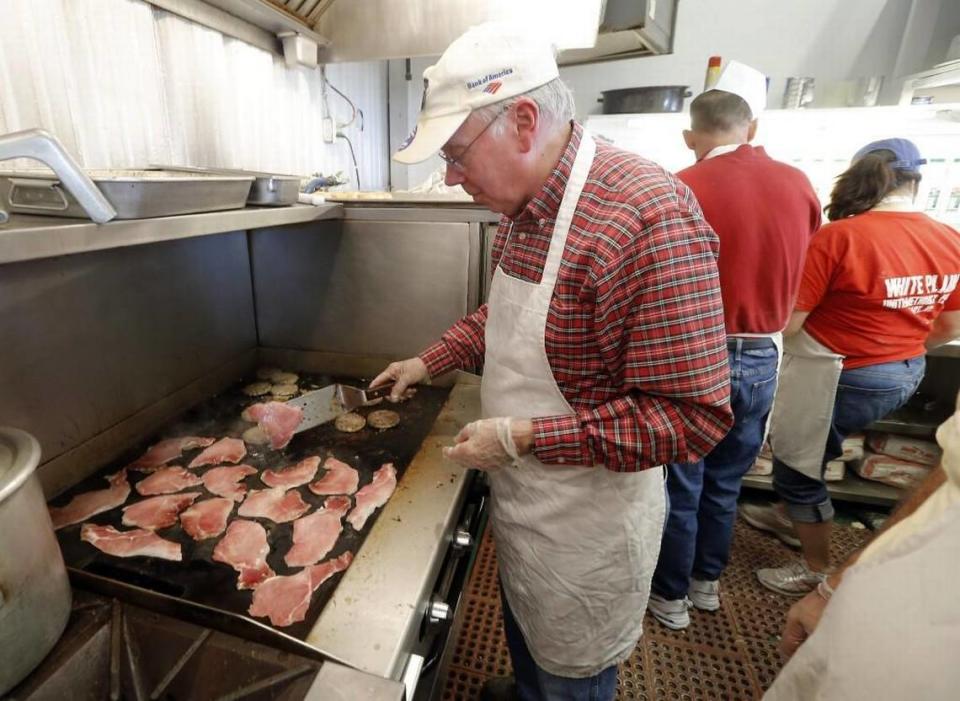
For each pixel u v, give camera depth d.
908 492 0.68
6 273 0.91
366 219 1.51
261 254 1.63
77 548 0.91
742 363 1.46
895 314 1.59
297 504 1.03
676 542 1.60
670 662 1.61
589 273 0.76
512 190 0.82
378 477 1.10
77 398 1.08
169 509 1.02
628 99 2.32
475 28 0.77
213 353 1.51
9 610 0.56
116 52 1.23
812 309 1.63
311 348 1.69
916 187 1.56
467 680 1.52
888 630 0.49
